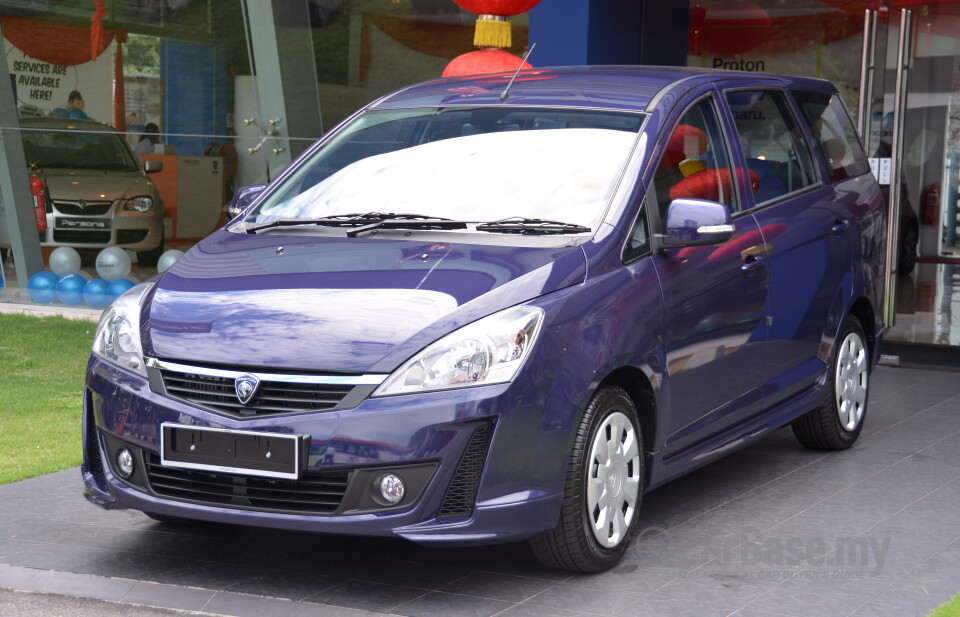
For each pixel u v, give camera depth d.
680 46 9.66
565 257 4.00
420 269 3.97
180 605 3.75
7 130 10.98
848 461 5.79
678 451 4.52
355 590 3.89
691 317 4.43
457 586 3.93
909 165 9.26
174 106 10.67
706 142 4.89
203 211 10.73
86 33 10.78
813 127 5.87
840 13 9.80
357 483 3.60
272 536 4.49
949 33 9.21
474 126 4.84
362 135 5.04
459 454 3.59
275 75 10.43
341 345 3.68
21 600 3.81
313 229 4.52
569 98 4.86
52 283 11.06
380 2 10.15
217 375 3.73
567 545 3.88
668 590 3.89
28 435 6.20
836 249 5.68
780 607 3.73
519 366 3.66
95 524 4.61
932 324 8.93
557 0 8.53
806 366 5.52
